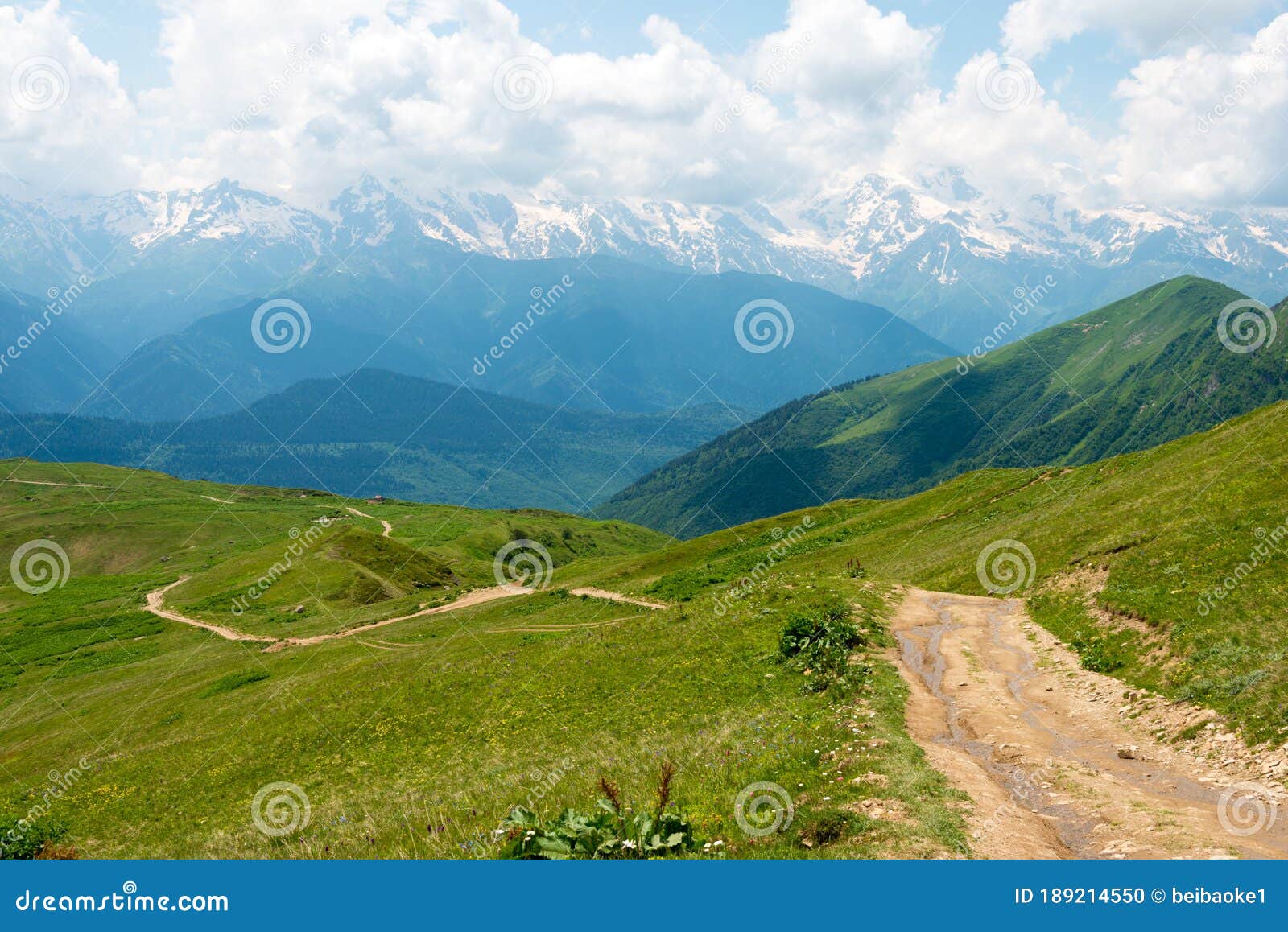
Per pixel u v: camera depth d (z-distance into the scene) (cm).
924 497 9875
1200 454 5153
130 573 17825
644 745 2550
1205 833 1368
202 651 9381
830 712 2436
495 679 4288
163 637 10550
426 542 17750
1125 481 5903
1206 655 2423
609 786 1448
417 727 3862
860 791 1562
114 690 8112
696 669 3612
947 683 2873
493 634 6700
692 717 2945
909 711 2470
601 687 3731
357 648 7600
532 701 3775
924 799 1507
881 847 1284
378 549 13488
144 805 3703
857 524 9531
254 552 15412
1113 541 4038
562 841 1327
